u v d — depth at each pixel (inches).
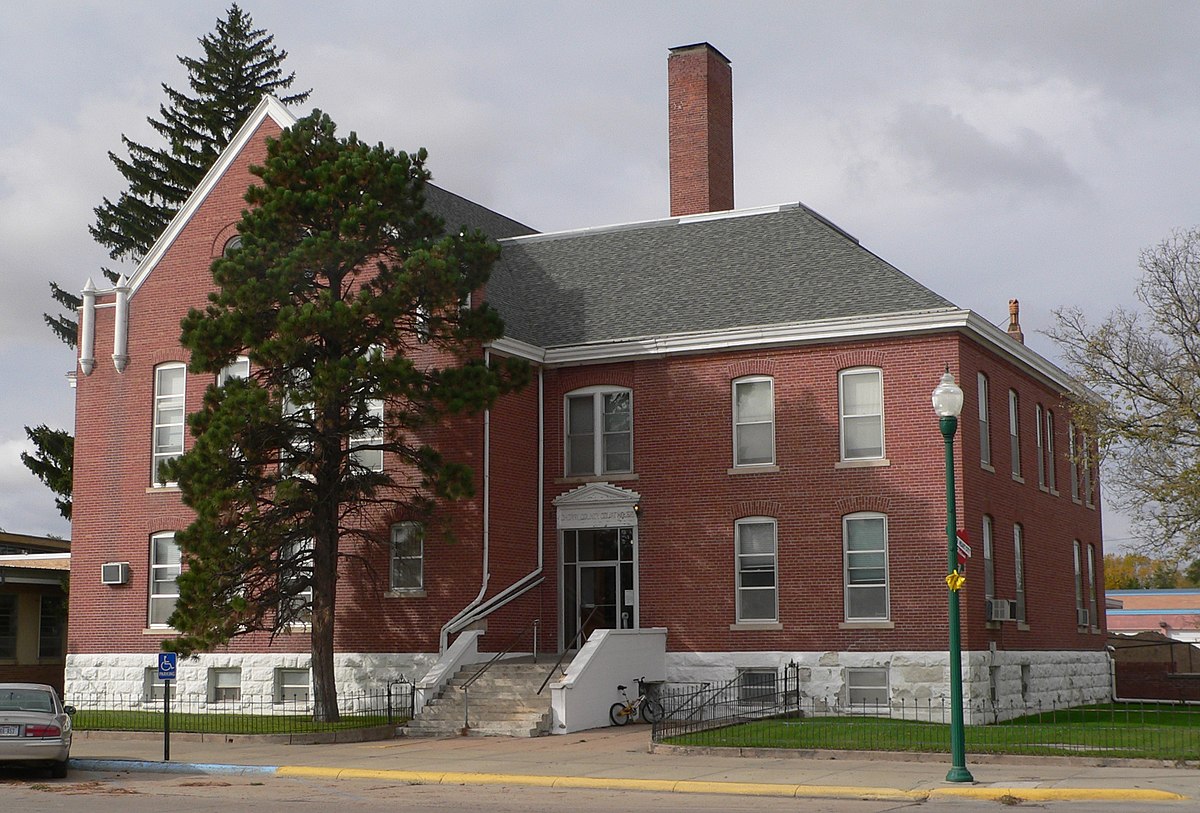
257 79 2492.6
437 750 1047.0
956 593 821.2
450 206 1656.0
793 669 1288.1
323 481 1226.0
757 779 825.5
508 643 1352.1
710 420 1362.0
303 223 1206.9
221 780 909.8
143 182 2443.4
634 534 1384.1
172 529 1462.8
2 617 1755.7
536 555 1413.6
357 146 1234.6
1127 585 4028.1
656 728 1040.8
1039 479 1508.4
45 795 813.9
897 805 724.0
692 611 1343.5
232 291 1147.9
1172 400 1347.2
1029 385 1498.5
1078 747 943.0
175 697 1438.2
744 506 1333.7
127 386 1514.5
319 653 1226.6
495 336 1227.9
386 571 1369.3
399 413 1221.1
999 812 689.6
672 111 1755.7
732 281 1441.9
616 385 1416.1
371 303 1154.7
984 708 1247.5
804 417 1321.4
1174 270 1378.0
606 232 1621.6
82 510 1518.2
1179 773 838.5
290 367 1192.8
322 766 943.0
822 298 1354.6
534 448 1429.6
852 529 1291.8
